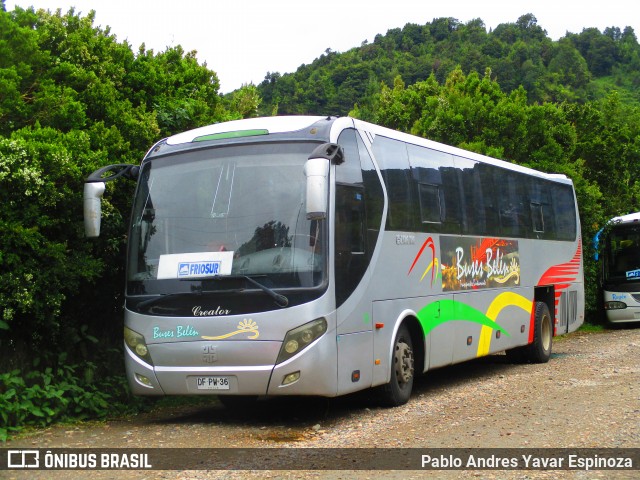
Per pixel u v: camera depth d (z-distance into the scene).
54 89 11.28
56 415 9.88
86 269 10.11
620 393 11.52
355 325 9.58
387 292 10.43
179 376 9.21
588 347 19.53
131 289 9.62
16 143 9.45
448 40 158.62
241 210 9.30
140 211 9.80
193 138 10.02
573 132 27.11
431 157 12.23
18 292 9.27
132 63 13.93
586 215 25.72
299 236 9.08
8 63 11.12
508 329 14.74
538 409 10.32
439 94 28.55
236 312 9.02
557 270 17.53
